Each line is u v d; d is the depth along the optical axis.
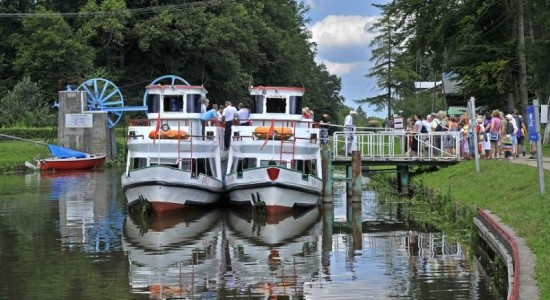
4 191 38.94
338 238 23.56
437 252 20.52
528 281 12.40
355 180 31.80
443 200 27.78
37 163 55.06
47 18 74.19
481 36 47.41
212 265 19.28
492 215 19.50
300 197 29.25
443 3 46.75
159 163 29.81
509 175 25.50
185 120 31.12
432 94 77.94
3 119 67.25
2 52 80.94
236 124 30.88
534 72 43.31
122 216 28.94
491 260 18.45
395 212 29.70
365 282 16.94
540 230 16.03
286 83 95.50
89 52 77.12
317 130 30.34
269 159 29.73
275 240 23.33
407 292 15.84
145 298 15.77
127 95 84.06
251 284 17.00
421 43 48.81
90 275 18.08
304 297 15.66
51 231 25.06
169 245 22.42
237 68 82.56
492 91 47.19
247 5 89.31
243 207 30.62
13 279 17.67
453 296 15.39
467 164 31.48
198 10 81.19
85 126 61.06
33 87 70.94
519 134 33.91
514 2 45.00
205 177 29.75
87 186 41.91
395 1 49.47
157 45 82.06
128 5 84.25
